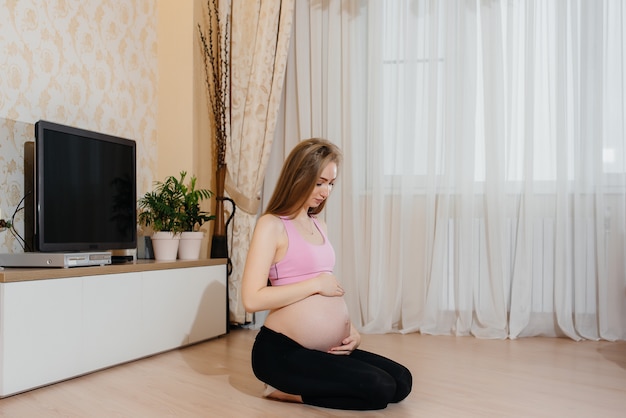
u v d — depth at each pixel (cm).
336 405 186
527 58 336
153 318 278
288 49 371
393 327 353
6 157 264
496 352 291
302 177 197
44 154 253
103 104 322
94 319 244
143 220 345
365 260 357
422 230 351
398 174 353
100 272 247
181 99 356
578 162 333
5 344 205
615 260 329
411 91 351
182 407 193
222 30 365
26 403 200
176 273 295
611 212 331
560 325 331
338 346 198
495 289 335
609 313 329
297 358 187
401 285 349
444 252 348
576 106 333
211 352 289
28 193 275
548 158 338
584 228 334
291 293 190
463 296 339
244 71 362
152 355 279
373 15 356
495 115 337
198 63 361
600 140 330
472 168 341
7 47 267
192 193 323
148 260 316
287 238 198
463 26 342
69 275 231
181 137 355
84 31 310
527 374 243
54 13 292
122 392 213
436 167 350
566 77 335
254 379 233
